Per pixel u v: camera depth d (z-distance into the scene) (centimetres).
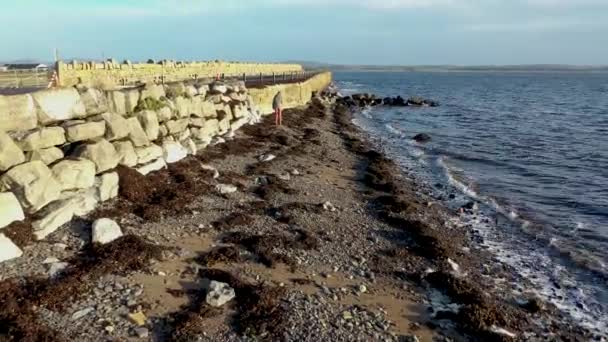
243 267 1295
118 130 1731
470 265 1529
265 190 2012
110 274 1141
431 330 1104
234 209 1731
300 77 7281
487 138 4272
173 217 1562
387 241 1631
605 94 11362
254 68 7600
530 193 2455
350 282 1293
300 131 3888
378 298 1225
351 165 2866
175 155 2117
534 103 8506
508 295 1343
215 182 2012
